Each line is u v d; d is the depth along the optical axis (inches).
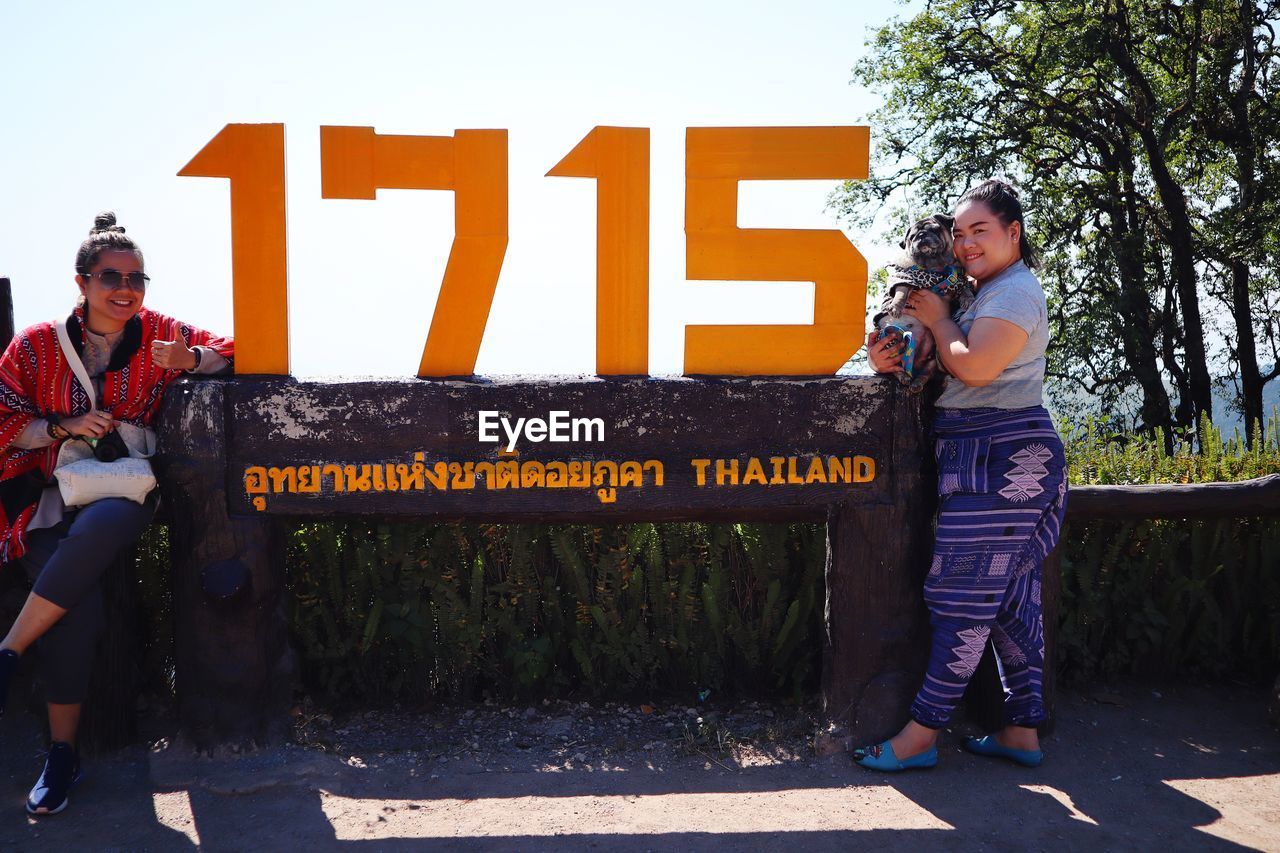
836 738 131.3
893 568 130.1
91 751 130.1
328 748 133.6
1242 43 692.1
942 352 119.3
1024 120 771.4
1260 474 174.2
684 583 151.3
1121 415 724.7
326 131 129.1
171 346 124.4
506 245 131.4
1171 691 155.8
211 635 127.3
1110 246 713.0
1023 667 125.8
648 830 110.6
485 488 129.4
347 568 150.3
